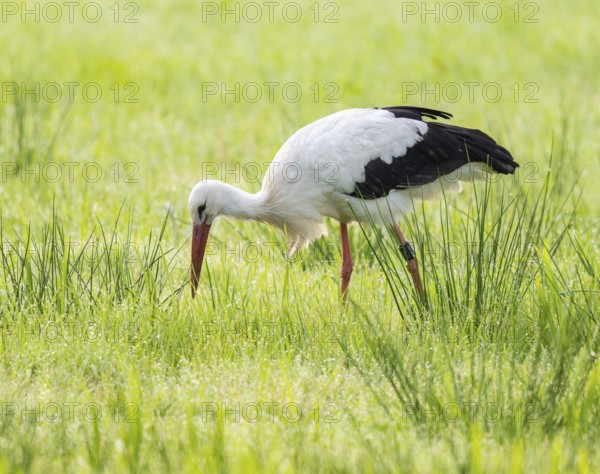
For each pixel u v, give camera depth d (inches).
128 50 928.3
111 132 690.2
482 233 389.1
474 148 459.5
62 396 334.3
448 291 392.5
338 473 281.9
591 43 946.1
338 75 864.3
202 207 449.1
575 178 596.4
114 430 311.6
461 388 327.9
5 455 289.7
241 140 693.3
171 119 732.7
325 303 407.5
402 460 288.4
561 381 331.0
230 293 418.9
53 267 407.8
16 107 660.7
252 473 276.8
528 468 286.5
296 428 314.0
